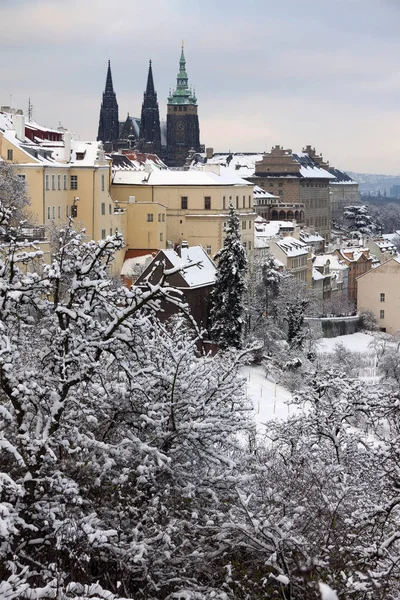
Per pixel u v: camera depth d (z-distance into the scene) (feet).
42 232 411.95
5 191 413.59
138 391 107.24
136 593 94.38
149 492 102.68
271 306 508.53
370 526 103.04
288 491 110.52
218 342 451.53
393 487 107.55
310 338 513.04
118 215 591.78
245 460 113.50
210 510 99.25
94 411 105.40
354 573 94.84
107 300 101.40
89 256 105.40
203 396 108.58
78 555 90.38
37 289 101.65
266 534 90.43
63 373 98.43
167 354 112.37
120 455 99.35
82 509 98.89
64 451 105.50
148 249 599.57
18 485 82.38
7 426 99.86
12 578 77.25
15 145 528.63
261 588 93.25
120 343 102.94
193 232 652.07
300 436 159.43
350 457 146.61
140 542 93.09
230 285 454.40
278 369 424.05
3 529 77.92
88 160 566.36
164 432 103.71
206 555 94.48
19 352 100.63
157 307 101.19
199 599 88.79
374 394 165.99
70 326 103.19
